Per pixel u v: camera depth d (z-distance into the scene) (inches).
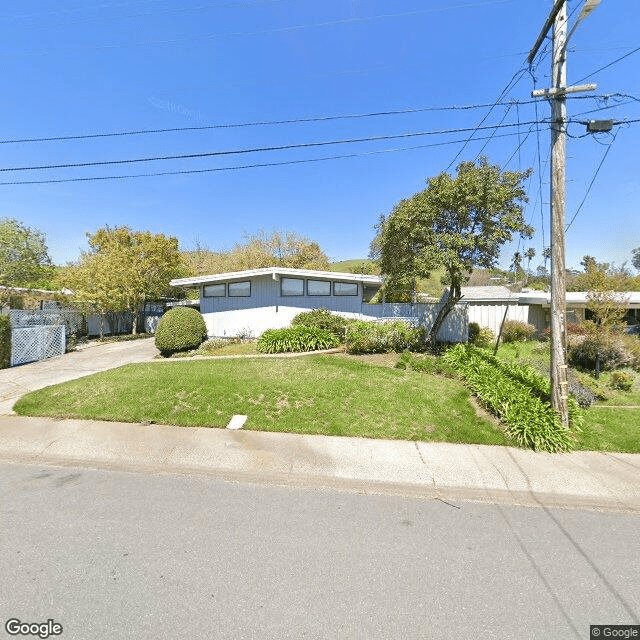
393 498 161.2
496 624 91.4
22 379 368.8
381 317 595.5
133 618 90.8
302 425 235.0
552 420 226.1
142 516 140.7
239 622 90.0
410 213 414.6
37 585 101.8
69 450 205.2
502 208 402.9
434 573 110.4
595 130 233.0
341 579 106.7
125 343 689.6
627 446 218.5
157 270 837.8
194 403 263.3
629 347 418.0
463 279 460.1
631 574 112.2
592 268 432.5
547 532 136.1
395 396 277.0
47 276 888.9
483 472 186.1
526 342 606.9
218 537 127.2
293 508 149.9
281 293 576.1
